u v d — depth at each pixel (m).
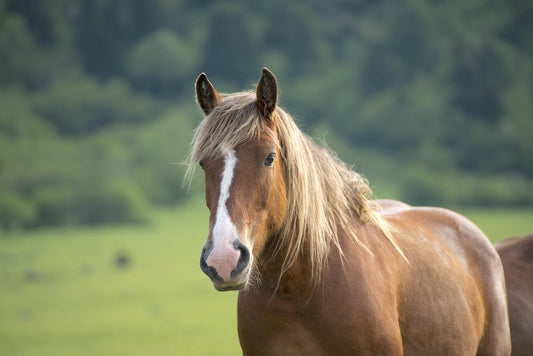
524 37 120.31
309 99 101.75
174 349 18.36
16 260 41.06
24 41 116.69
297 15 119.81
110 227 62.00
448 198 71.94
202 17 128.62
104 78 120.00
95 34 123.19
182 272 36.97
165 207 76.69
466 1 126.12
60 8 130.38
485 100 100.94
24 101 103.75
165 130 89.44
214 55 115.56
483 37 112.75
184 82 114.38
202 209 75.38
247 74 113.62
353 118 98.88
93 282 33.66
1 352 18.17
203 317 24.83
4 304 27.58
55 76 115.25
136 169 80.06
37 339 20.42
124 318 24.52
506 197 73.62
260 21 119.56
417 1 122.38
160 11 126.94
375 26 126.62
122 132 95.31
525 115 97.56
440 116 97.88
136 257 42.62
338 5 136.00
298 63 116.06
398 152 93.00
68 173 70.12
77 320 24.11
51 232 58.84
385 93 105.38
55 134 96.75
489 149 90.94
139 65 114.31
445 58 110.31
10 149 79.00
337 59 119.00
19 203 61.94
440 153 88.25
